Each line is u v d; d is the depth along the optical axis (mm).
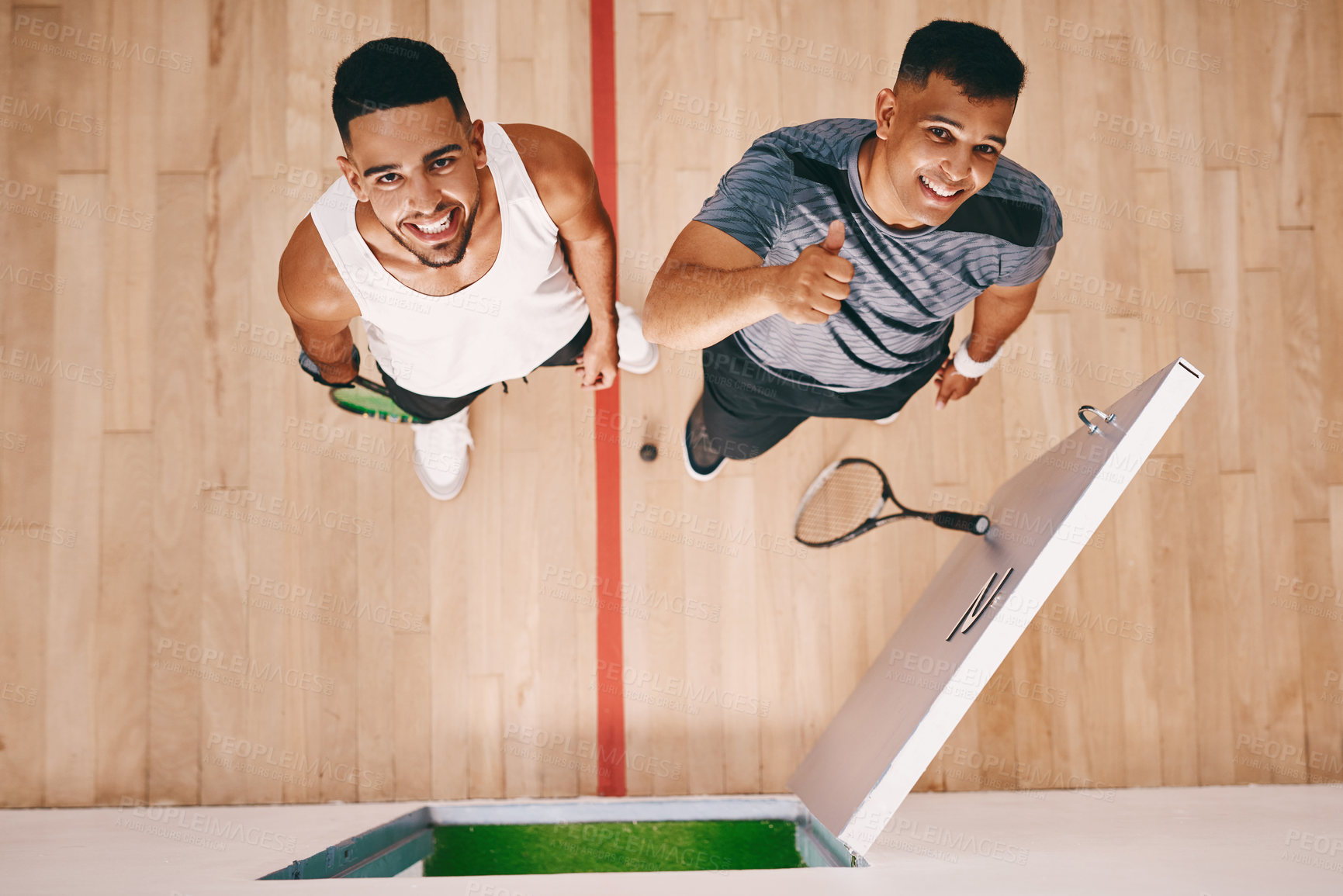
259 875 1362
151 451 2301
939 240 2020
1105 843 1546
